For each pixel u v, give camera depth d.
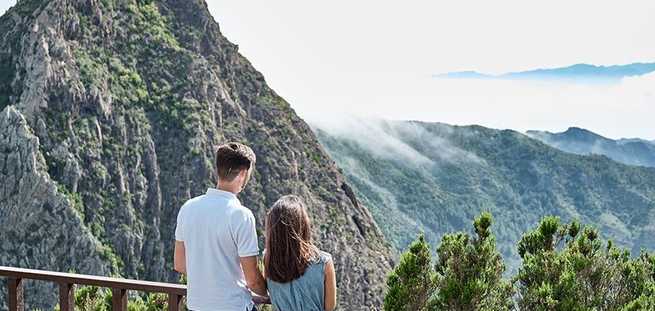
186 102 105.44
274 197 103.75
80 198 86.50
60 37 96.56
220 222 4.20
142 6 116.94
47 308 76.19
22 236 81.00
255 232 4.25
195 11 123.81
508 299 7.59
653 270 9.09
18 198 82.12
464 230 7.71
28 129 85.12
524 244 8.52
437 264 7.57
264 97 124.31
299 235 4.17
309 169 116.25
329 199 112.75
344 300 97.19
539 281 7.67
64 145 87.38
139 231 90.94
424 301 7.37
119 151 94.06
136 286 5.21
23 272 5.61
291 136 118.00
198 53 118.06
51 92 90.50
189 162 98.88
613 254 8.21
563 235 8.36
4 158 83.44
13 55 95.75
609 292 7.95
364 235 113.75
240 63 126.88
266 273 4.25
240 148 4.29
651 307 7.24
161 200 96.38
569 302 6.98
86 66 97.19
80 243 81.94
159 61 109.75
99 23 104.81
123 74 103.25
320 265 4.18
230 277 4.25
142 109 101.56
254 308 4.41
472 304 7.04
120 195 90.75
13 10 103.81
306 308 4.16
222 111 111.00
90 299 9.97
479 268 7.34
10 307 5.71
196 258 4.26
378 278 105.12
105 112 95.06
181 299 5.18
